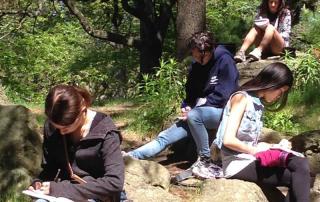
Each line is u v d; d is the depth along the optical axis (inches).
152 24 558.6
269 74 154.9
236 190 153.1
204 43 187.0
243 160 156.1
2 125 173.9
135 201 156.3
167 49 639.8
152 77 307.9
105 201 113.5
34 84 710.5
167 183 173.0
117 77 776.3
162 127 253.0
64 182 112.8
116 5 647.8
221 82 187.2
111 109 365.4
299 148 192.2
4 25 675.4
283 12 284.8
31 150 174.4
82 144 112.3
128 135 260.4
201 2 399.5
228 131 153.9
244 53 286.0
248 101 154.6
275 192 164.4
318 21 470.6
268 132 209.8
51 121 106.8
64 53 742.5
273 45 285.9
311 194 161.6
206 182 163.0
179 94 258.7
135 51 733.9
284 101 161.0
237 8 630.5
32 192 111.4
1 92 395.2
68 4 540.7
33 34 683.4
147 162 177.0
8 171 168.6
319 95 276.5
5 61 626.5
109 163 110.9
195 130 184.2
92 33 544.7
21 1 641.0
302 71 280.4
